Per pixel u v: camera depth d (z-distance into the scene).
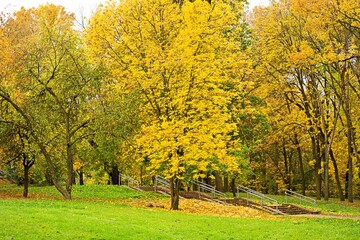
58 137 25.89
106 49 24.53
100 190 31.73
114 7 24.59
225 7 24.11
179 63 21.77
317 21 27.28
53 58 25.16
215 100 22.86
